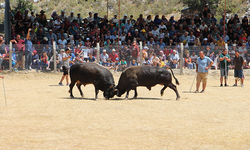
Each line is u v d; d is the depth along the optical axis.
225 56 22.78
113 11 67.31
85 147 7.65
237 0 63.03
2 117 11.08
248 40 33.81
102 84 15.54
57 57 27.45
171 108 13.22
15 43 26.75
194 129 9.51
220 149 7.62
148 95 17.72
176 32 34.66
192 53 29.27
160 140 8.30
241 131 9.33
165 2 69.25
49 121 10.47
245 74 28.45
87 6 69.44
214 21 37.91
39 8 67.38
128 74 15.67
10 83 23.02
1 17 59.47
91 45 31.00
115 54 28.28
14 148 7.54
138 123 10.24
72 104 14.01
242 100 15.88
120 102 14.75
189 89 21.11
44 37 29.69
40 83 23.33
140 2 70.69
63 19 35.09
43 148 7.55
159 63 28.34
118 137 8.55
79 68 15.63
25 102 14.52
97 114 11.70
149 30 35.59
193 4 54.12
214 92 19.30
